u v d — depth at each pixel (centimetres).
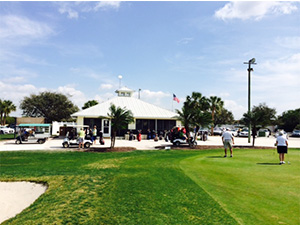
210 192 641
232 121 6812
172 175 847
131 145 2097
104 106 3048
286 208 523
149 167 1015
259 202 561
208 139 3167
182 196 615
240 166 988
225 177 798
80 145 1745
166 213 513
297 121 5681
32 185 817
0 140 2483
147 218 492
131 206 558
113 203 580
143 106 3197
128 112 1719
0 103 6141
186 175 840
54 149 1708
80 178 834
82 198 626
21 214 563
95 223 480
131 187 705
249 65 2678
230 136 1274
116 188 699
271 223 451
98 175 873
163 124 3059
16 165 1116
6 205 707
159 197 612
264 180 752
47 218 514
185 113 1870
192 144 1914
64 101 4538
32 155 1424
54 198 639
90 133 2139
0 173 942
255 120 1959
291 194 613
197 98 3934
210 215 495
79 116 2831
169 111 3158
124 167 1029
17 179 857
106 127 2877
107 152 1578
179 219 482
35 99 4353
